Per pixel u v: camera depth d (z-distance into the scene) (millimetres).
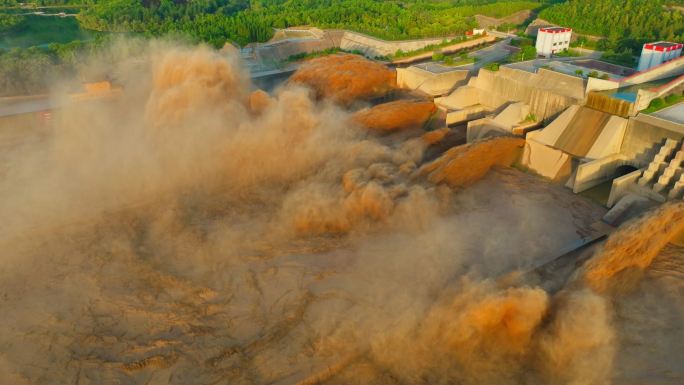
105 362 29875
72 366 29641
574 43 76875
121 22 134750
